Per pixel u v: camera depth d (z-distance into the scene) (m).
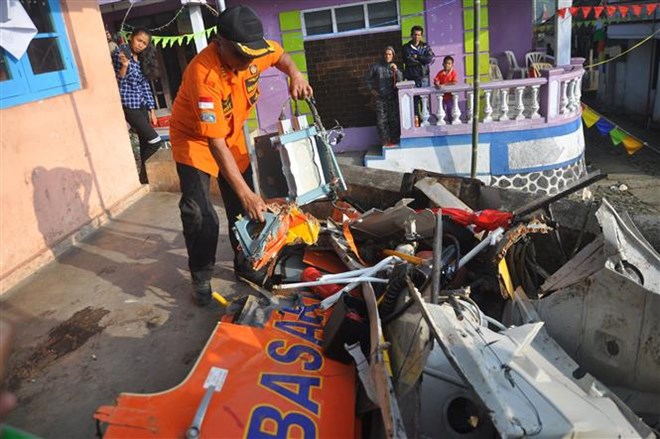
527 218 3.76
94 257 4.34
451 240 3.90
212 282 3.91
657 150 12.35
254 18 2.90
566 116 9.11
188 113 3.20
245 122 3.57
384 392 2.27
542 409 2.41
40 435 2.60
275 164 3.72
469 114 9.34
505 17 11.33
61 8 4.69
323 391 2.61
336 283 3.46
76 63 4.86
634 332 2.96
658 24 13.60
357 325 2.77
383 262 3.58
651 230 4.12
